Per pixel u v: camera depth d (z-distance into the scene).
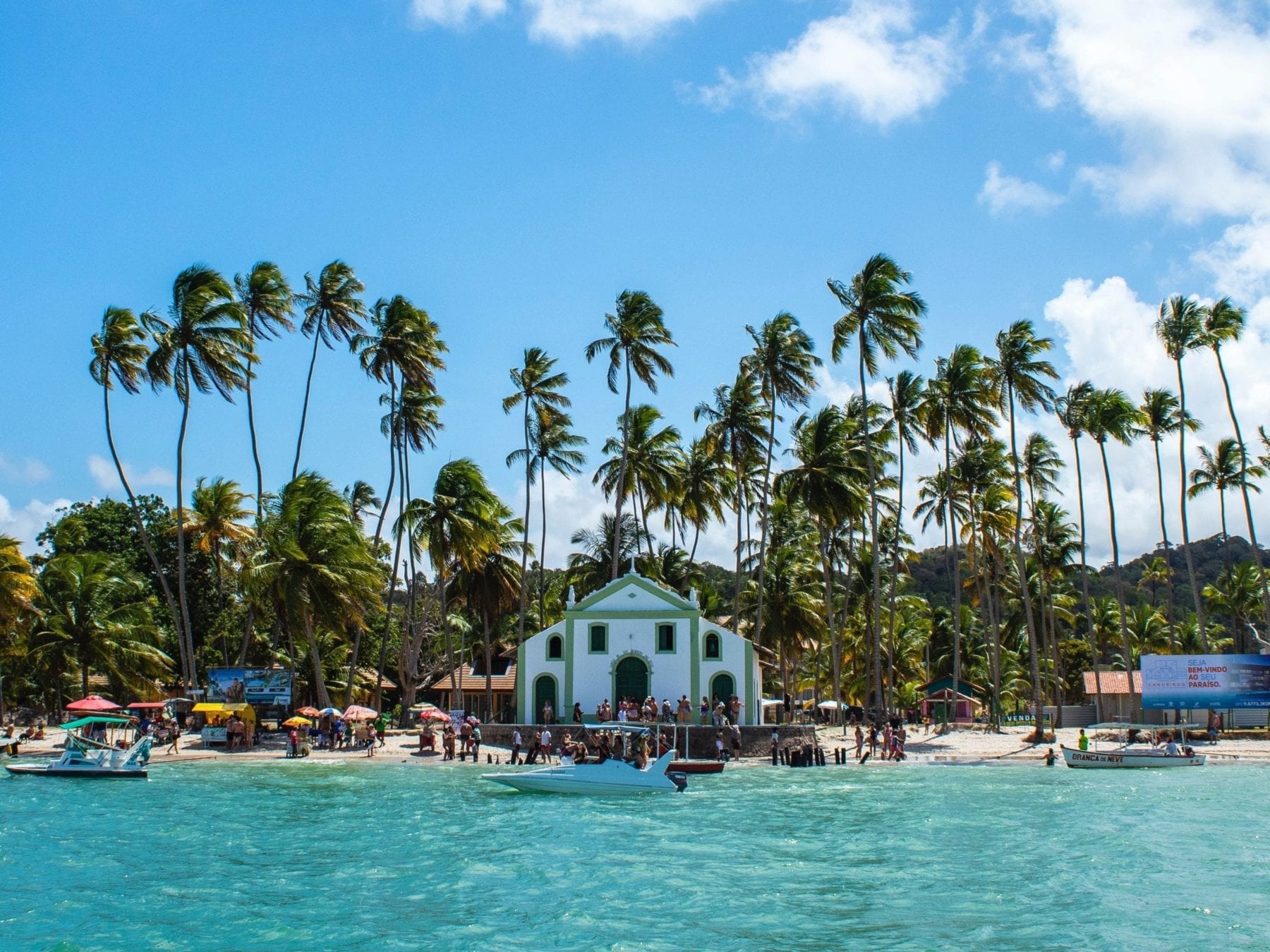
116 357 63.59
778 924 21.16
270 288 70.12
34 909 22.11
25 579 60.00
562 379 79.31
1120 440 77.94
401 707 79.25
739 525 78.31
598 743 52.22
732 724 60.44
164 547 77.94
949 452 75.25
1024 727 79.94
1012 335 72.88
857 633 95.06
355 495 96.25
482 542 71.25
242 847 29.42
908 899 23.28
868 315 68.56
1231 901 23.12
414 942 19.88
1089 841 30.78
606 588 66.06
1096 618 107.06
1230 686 65.25
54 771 45.94
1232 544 174.12
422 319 74.50
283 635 84.38
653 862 27.38
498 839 30.97
